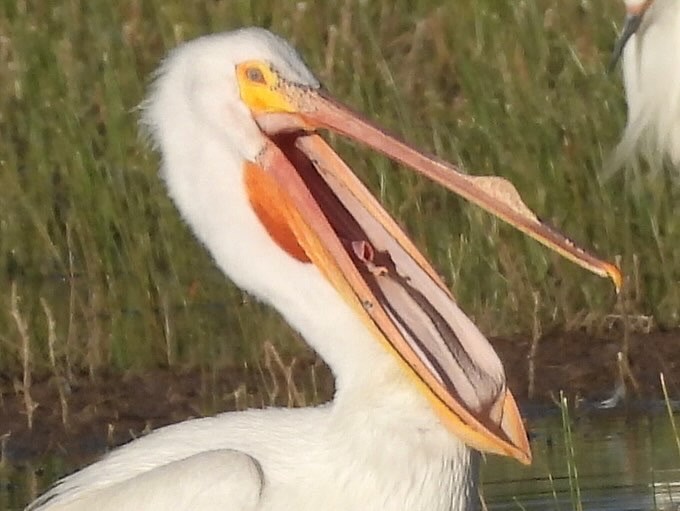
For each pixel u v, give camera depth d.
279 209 9.51
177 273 15.60
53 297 15.68
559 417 14.11
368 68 17.72
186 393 14.64
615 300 15.55
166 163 9.62
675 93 15.91
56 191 16.47
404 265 9.38
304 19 18.20
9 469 13.48
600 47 17.70
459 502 9.41
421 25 18.16
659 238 15.85
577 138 16.69
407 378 9.37
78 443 13.99
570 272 15.70
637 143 16.06
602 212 16.19
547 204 16.38
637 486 12.30
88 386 14.80
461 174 9.21
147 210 15.99
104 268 15.74
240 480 9.37
